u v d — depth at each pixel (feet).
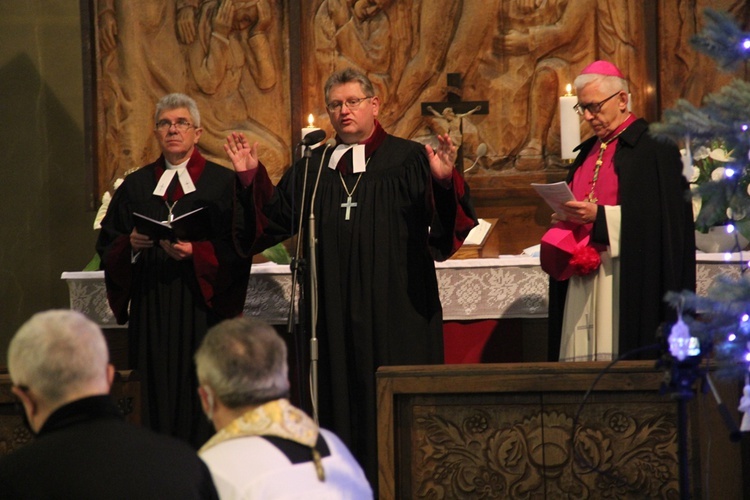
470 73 53.26
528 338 46.55
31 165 58.29
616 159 39.42
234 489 20.62
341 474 21.54
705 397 31.19
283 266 45.27
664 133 28.73
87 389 20.17
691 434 31.07
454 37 53.26
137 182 42.50
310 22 53.83
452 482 31.99
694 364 27.61
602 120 39.81
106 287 41.63
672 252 37.81
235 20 54.03
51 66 58.54
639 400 31.30
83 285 46.37
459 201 37.73
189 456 20.13
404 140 40.55
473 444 31.91
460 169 50.39
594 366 31.24
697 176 44.39
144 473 19.45
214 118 54.29
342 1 53.62
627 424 31.32
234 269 40.19
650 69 52.03
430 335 39.01
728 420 28.81
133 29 54.29
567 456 31.48
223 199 41.52
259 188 39.04
